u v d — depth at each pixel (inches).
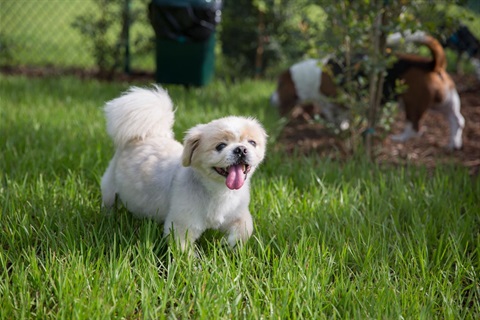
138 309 63.3
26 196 80.6
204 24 146.9
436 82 113.0
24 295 61.9
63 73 181.5
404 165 105.3
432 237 75.7
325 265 68.4
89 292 62.6
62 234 70.7
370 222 77.7
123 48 183.5
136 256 67.4
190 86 152.8
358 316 60.4
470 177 98.7
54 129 108.4
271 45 174.4
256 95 150.6
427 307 62.6
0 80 153.3
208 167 67.2
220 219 70.6
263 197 83.2
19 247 71.4
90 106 127.6
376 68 99.4
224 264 67.6
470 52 138.4
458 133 115.2
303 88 130.3
